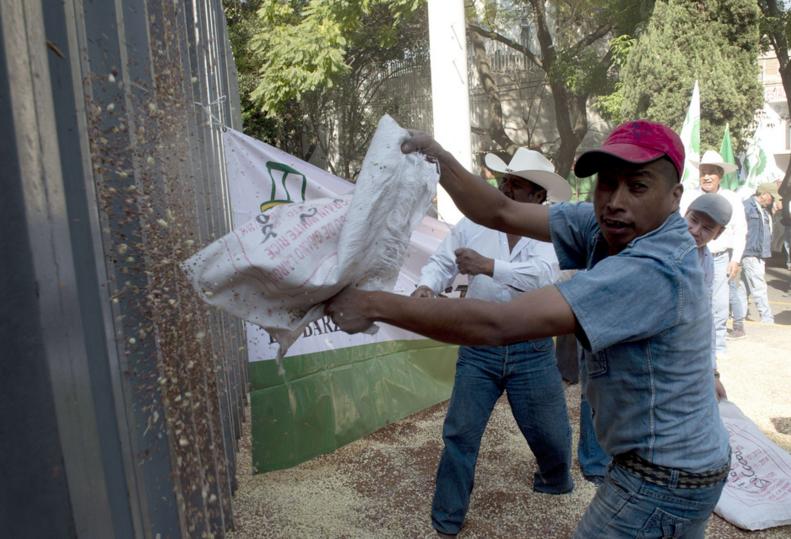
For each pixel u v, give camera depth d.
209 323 3.05
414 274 4.73
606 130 21.58
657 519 1.93
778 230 15.88
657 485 1.92
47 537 1.08
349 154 20.33
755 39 11.29
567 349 5.64
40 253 1.09
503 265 3.26
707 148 11.26
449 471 3.36
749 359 6.61
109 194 1.81
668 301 1.75
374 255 1.73
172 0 2.82
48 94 1.21
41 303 1.08
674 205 1.86
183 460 2.40
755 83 11.34
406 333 5.09
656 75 11.51
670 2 11.36
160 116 2.33
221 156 4.76
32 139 1.11
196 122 3.32
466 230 3.60
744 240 6.71
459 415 3.37
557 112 17.02
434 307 1.65
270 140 20.09
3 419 1.02
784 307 10.82
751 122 11.57
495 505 3.72
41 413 1.07
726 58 11.25
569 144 17.06
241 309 1.65
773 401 5.37
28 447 1.05
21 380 1.04
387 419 4.92
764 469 3.75
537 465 4.16
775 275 13.97
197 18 3.83
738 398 5.46
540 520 3.56
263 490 3.90
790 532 3.45
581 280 1.71
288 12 16.33
